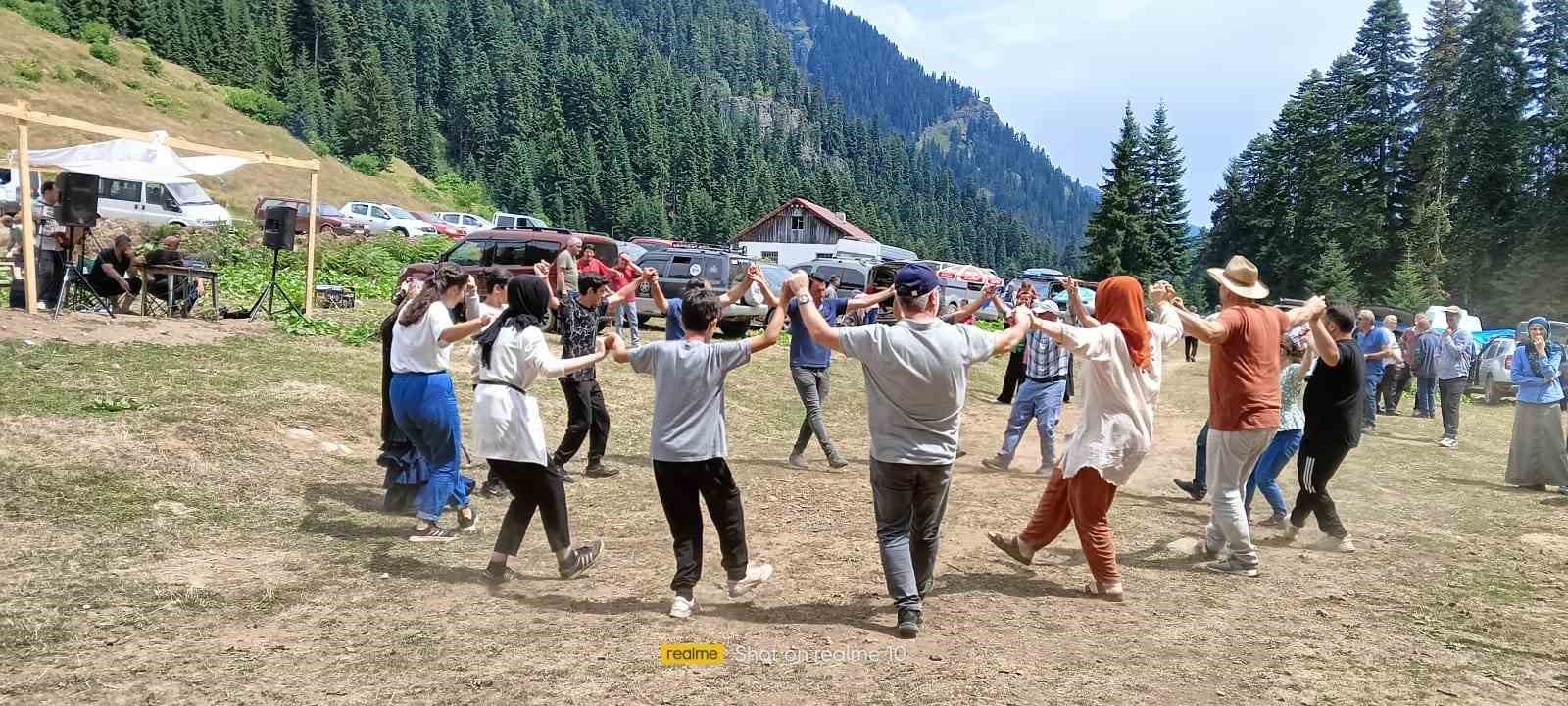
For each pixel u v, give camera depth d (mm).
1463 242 48906
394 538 5527
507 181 115062
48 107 47094
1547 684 3746
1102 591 4785
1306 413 6059
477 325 5250
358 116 86250
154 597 4273
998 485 8008
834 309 8242
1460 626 4496
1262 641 4191
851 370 15688
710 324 4312
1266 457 6504
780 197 139125
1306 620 4535
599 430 7516
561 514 4770
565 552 4805
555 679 3555
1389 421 14094
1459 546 6258
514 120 133875
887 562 4148
